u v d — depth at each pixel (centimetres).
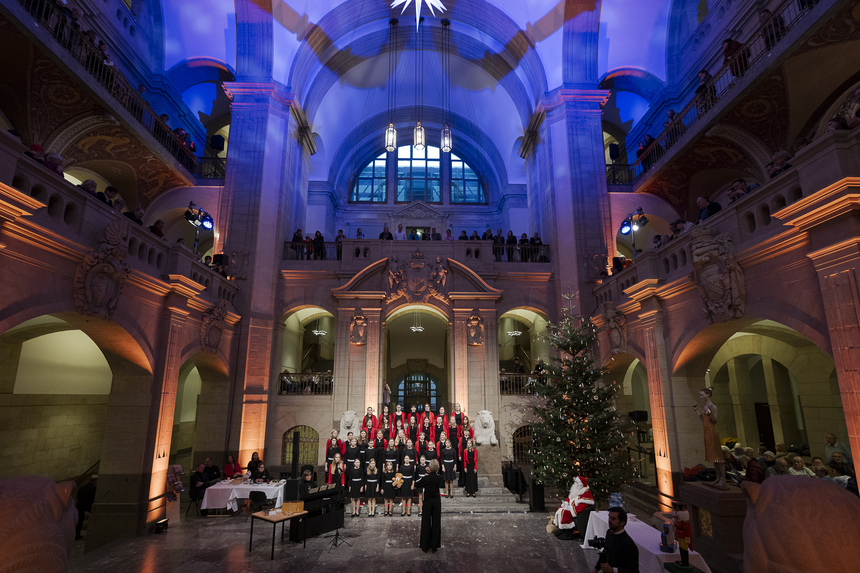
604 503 1078
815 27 1002
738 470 1048
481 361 1830
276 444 1742
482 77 2405
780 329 1206
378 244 1931
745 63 1308
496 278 1941
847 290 661
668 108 1995
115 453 1088
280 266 1894
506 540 984
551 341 1282
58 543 168
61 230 824
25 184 745
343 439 1658
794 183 769
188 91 2188
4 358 1273
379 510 1250
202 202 1866
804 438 1562
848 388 654
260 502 1157
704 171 1698
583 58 1991
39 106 1284
